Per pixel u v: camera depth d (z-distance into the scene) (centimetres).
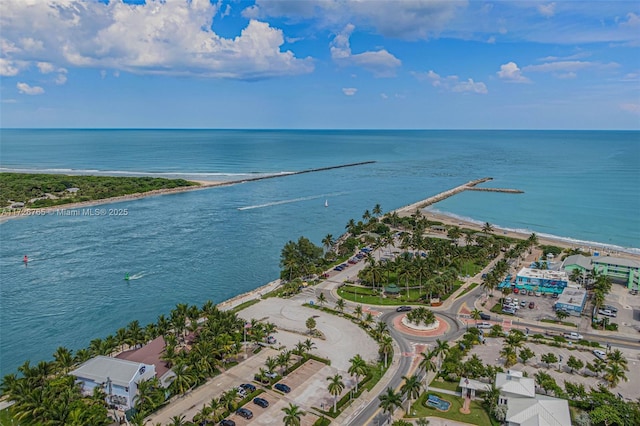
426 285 16638
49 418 8894
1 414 9831
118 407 9956
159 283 19162
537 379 10425
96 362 10644
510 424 9262
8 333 14875
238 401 10219
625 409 9206
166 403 10244
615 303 16462
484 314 15188
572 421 9281
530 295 17225
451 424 9469
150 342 12169
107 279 19500
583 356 12388
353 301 16650
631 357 12362
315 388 10869
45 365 10462
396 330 14138
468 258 19638
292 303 16462
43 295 17762
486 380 10881
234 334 12538
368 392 10731
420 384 9819
